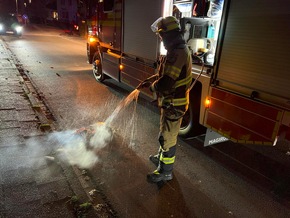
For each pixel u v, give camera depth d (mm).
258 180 3020
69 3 36375
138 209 2412
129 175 2910
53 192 2430
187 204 2535
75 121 4246
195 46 3305
